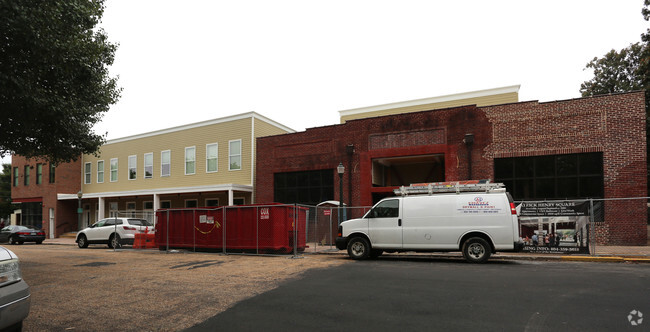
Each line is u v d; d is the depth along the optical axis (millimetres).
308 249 17250
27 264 12727
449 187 12711
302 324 5805
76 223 35281
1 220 44500
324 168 22922
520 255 13734
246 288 8289
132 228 19672
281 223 14969
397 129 21047
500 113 18844
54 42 8383
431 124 20250
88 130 12664
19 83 8211
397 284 8391
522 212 14242
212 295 7691
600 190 16844
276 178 24750
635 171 16203
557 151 17562
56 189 34062
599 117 17016
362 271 10242
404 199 13078
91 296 7762
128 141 32719
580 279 8578
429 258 13750
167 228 17047
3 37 7934
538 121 18078
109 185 33562
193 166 28984
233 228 15539
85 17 9617
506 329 5352
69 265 12383
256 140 25500
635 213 16031
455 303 6695
